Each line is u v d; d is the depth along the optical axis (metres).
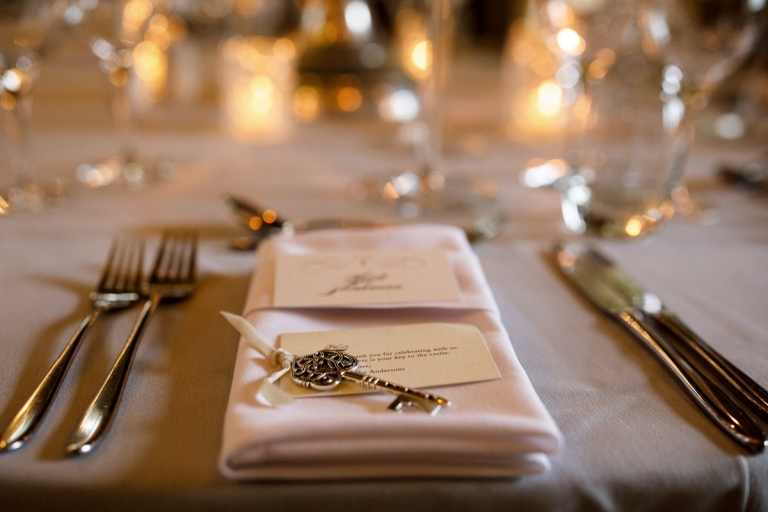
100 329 0.42
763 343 0.43
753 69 1.04
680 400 0.37
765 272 0.53
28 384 0.38
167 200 0.66
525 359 0.41
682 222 0.62
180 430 0.34
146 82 1.09
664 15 0.58
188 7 1.38
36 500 0.31
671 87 0.70
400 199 0.67
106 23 0.68
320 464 0.32
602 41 0.67
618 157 0.82
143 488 0.31
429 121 0.72
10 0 0.57
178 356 0.40
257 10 1.02
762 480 0.33
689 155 0.84
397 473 0.32
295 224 0.59
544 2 0.68
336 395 0.34
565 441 0.34
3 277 0.49
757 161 0.81
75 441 0.32
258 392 0.34
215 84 1.21
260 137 0.93
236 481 0.31
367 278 0.43
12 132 0.69
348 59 0.99
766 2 0.56
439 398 0.33
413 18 0.99
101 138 0.89
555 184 0.73
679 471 0.33
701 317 0.46
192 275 0.49
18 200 0.64
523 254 0.55
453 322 0.41
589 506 0.32
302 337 0.38
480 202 0.67
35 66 0.65
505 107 1.06
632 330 0.43
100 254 0.54
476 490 0.31
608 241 0.58
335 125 1.01
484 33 1.78
